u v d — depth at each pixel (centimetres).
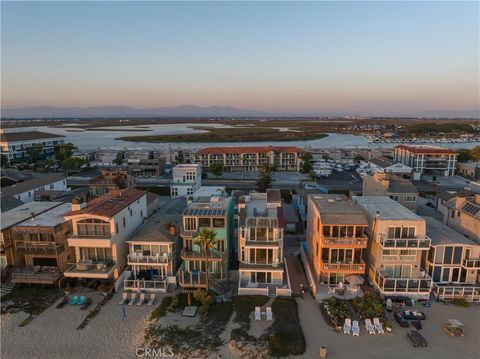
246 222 4659
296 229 7138
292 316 4106
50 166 14812
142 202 5950
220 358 3450
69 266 5000
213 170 12838
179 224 5475
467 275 4628
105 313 4231
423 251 4819
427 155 13512
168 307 4306
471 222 5231
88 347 3622
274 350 3538
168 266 4844
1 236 4838
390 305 4272
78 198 5200
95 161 15962
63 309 4316
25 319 4112
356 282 4450
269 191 5725
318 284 4772
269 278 4772
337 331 3878
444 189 11125
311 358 3450
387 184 7119
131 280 4684
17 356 3497
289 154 14862
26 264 4931
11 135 16538
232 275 4984
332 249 4634
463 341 3716
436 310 4288
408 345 3650
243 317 4106
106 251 4831
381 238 4503
